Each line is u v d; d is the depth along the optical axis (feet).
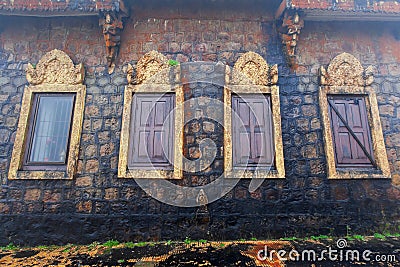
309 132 15.84
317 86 16.56
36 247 14.03
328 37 17.43
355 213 14.97
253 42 17.17
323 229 14.71
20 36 16.99
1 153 15.28
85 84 16.28
